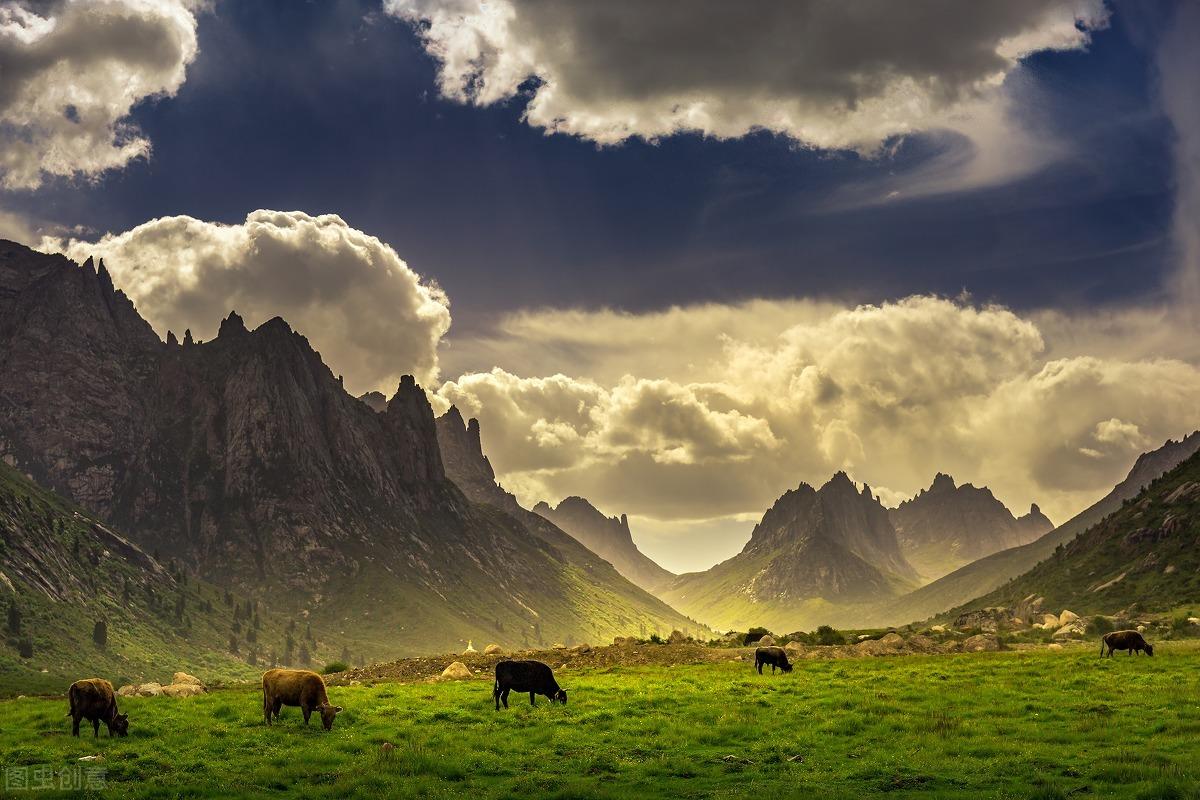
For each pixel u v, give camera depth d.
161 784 29.27
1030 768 29.67
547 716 40.16
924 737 34.53
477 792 28.45
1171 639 92.56
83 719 39.12
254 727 37.75
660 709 42.09
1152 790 25.78
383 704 44.31
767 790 27.91
